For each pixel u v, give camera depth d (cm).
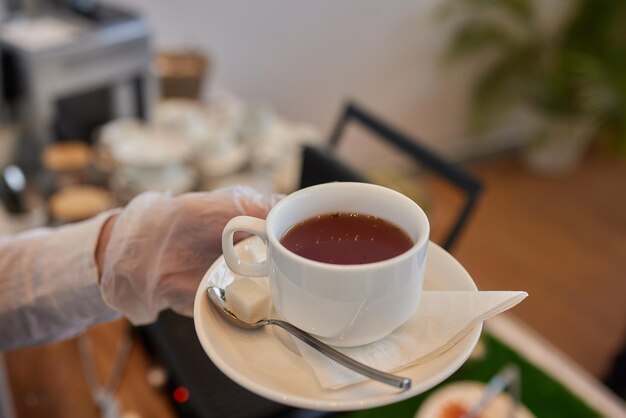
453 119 240
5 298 46
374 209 35
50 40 108
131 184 98
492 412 74
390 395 32
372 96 214
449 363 33
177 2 161
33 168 108
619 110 213
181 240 43
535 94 227
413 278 33
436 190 221
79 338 76
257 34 180
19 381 71
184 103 128
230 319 36
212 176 105
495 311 34
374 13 197
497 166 244
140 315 47
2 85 108
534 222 210
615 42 222
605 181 235
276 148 114
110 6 120
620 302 175
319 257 34
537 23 221
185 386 62
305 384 33
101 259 47
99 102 116
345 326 33
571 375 81
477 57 229
